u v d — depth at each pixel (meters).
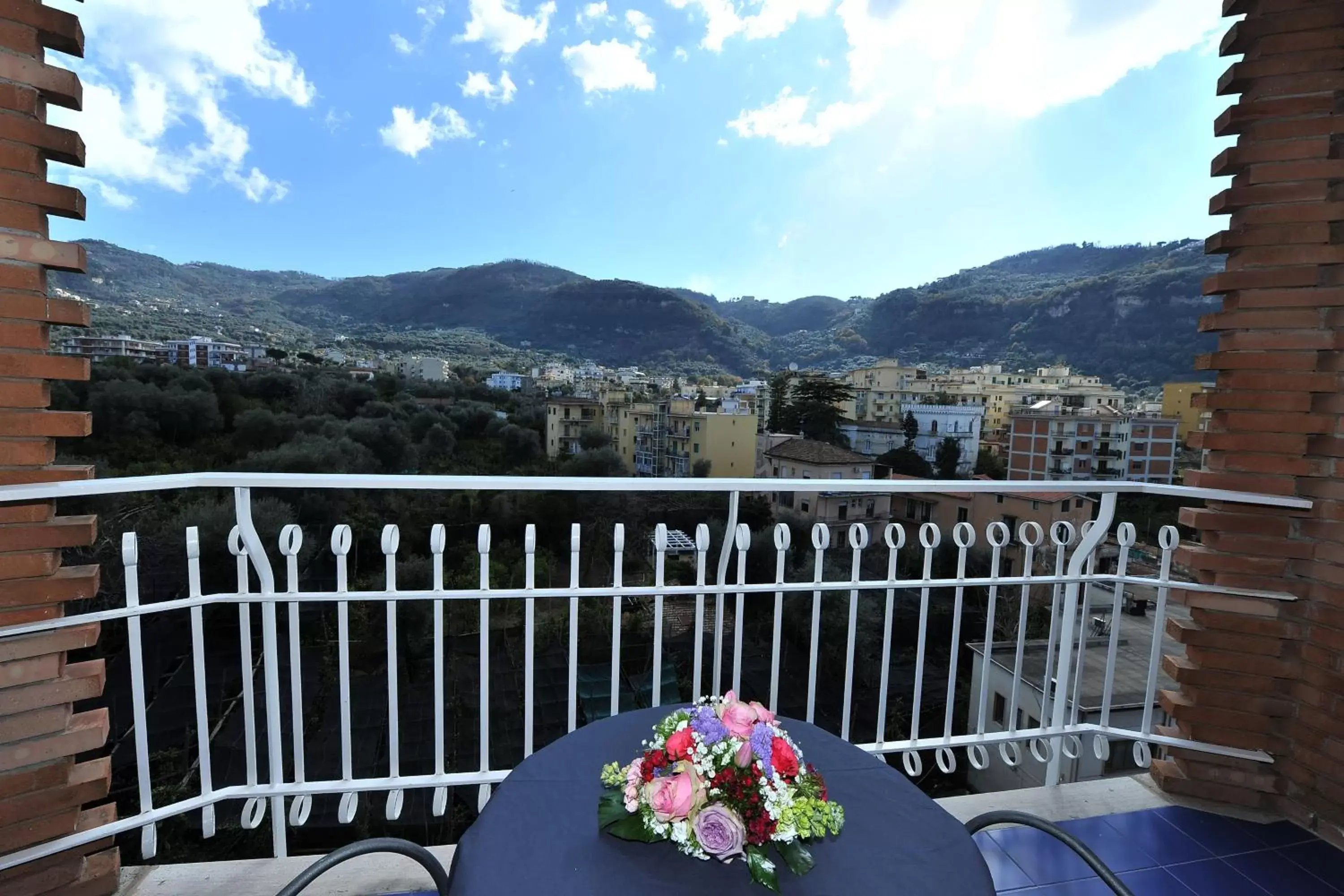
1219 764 2.00
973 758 2.03
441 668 1.73
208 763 1.62
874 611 16.81
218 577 16.05
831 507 22.52
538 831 0.96
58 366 1.37
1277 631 1.90
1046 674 2.11
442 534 1.67
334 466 27.95
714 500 23.02
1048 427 33.03
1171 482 2.02
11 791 1.38
